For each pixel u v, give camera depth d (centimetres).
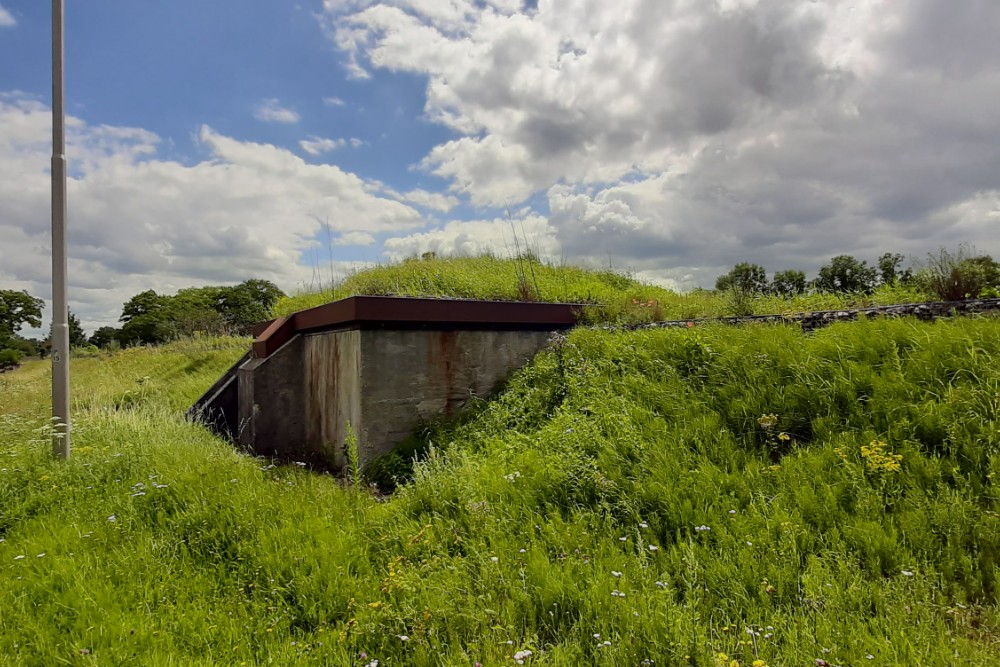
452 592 308
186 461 549
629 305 868
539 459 476
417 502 436
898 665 221
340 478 665
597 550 340
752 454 421
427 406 692
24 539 390
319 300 1019
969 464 349
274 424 834
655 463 426
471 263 1243
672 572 315
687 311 862
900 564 289
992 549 289
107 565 348
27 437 680
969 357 417
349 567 354
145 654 263
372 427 650
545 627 281
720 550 322
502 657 252
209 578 348
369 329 652
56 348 588
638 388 561
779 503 355
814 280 869
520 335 780
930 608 262
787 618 263
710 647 245
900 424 386
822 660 222
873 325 504
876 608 266
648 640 250
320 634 287
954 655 226
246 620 303
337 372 729
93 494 471
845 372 461
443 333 707
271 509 434
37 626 282
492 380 749
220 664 260
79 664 253
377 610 300
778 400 462
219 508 429
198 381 1223
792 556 308
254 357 901
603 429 501
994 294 581
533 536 361
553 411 603
